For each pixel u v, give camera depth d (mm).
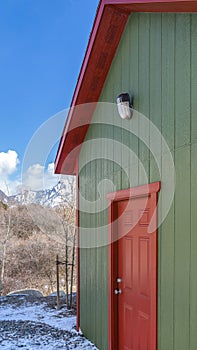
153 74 3402
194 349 2553
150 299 3322
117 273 4219
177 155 2920
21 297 8391
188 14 2812
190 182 2709
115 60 4398
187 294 2670
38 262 10188
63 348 4570
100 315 4523
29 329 5500
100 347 4465
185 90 2832
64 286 9180
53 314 6527
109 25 4098
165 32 3188
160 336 3043
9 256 10602
